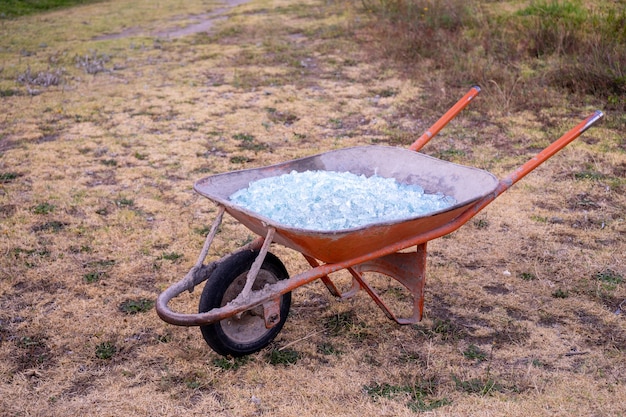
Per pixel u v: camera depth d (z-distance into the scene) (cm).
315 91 1009
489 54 1124
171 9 1936
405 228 375
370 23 1430
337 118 889
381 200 403
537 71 1038
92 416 352
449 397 366
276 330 416
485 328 438
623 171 699
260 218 361
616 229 577
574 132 436
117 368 394
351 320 448
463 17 1320
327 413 353
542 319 448
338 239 351
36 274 502
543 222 591
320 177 430
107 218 599
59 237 562
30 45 1383
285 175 441
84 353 408
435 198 428
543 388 373
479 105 913
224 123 869
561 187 664
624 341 421
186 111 918
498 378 383
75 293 479
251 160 744
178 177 696
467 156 747
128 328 434
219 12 1875
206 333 380
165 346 415
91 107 941
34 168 714
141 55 1278
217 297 376
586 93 956
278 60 1198
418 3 1405
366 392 371
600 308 459
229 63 1191
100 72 1148
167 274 506
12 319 445
